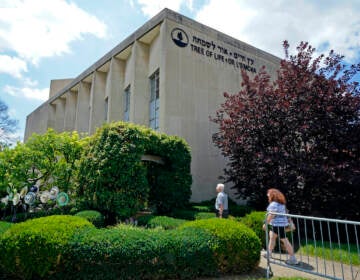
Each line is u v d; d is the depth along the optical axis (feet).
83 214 23.91
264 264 18.16
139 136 29.45
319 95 28.19
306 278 14.57
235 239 15.81
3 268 13.62
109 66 62.64
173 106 41.42
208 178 42.45
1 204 30.30
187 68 44.16
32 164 30.78
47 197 27.91
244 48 52.65
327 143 28.45
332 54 31.53
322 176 26.35
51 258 13.35
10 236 14.01
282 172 28.25
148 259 13.99
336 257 19.38
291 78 30.83
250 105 31.81
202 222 17.28
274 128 29.63
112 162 26.94
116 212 26.27
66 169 31.83
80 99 70.79
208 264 14.96
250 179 31.35
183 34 45.09
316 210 30.22
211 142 44.04
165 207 32.99
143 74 49.83
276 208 17.48
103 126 29.99
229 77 48.93
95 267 13.52
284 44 35.14
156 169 35.40
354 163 26.30
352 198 28.81
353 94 28.96
